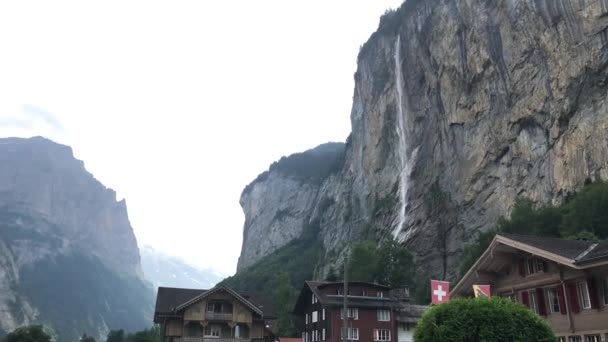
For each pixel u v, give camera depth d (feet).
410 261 342.44
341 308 212.23
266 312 231.91
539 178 308.40
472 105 372.17
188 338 200.54
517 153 329.31
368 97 553.23
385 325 213.87
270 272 627.05
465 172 369.91
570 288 85.51
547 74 314.76
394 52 510.17
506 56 344.69
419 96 447.01
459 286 104.32
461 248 347.15
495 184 342.03
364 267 343.67
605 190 233.55
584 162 279.69
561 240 96.37
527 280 94.53
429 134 426.10
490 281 101.96
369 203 513.04
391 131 496.64
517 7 337.11
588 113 285.02
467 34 379.55
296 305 243.40
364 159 549.13
